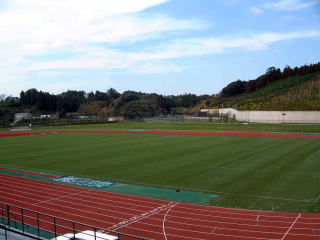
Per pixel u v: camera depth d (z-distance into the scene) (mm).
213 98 171875
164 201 22297
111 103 170500
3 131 86312
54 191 25734
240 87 165000
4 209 21859
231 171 30172
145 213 20078
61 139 60688
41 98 163875
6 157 42344
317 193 22906
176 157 37969
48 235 17516
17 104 162500
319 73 131250
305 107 96125
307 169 29891
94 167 34375
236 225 17672
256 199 22016
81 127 92125
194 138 56312
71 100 176375
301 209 19797
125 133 69188
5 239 15227
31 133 76188
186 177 28656
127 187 26250
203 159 36188
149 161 36281
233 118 108375
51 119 117000
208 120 106625
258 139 52625
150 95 185500
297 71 144875
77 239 14516
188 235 16688
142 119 117125
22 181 29156
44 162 38062
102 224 18656
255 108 109438
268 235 16297
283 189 24094
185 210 20344
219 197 22766
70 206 22000
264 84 150375
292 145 44531
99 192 25031
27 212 21109
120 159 38156
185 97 197250
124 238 16734
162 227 17828
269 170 29984
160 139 56000
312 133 61906
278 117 92188
